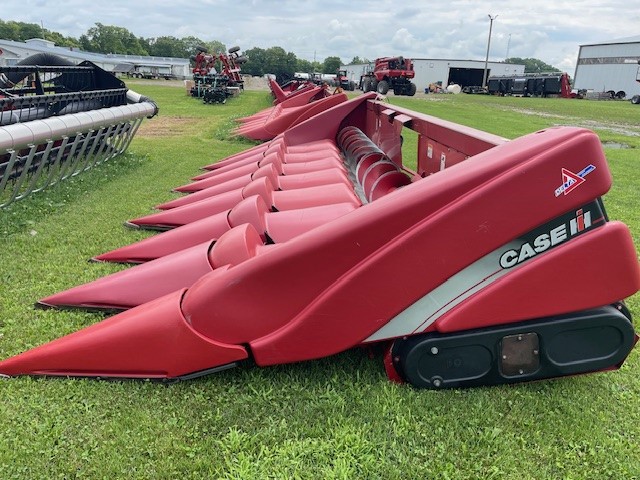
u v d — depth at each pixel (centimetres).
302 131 696
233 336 252
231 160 775
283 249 245
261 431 229
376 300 243
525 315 245
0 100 614
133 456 214
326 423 235
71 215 533
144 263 387
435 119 420
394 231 239
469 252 238
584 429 237
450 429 232
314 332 248
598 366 254
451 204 236
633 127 2055
